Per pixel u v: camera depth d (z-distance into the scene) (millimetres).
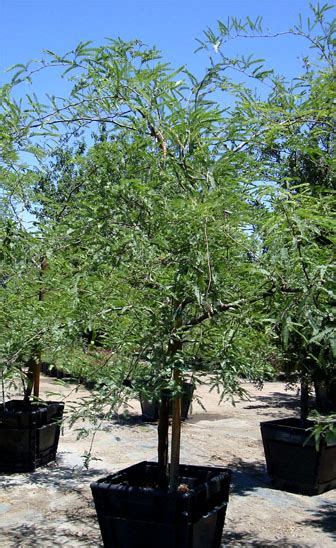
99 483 3105
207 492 3092
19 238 2611
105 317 2645
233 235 2305
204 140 2490
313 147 2777
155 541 2945
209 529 3158
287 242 2109
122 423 7652
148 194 2365
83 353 2957
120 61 2688
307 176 3080
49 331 2918
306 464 4855
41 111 2594
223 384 2574
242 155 2459
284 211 2004
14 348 3377
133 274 2434
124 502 3006
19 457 5250
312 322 1936
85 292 2605
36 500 4438
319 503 4645
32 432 5266
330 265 1926
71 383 2850
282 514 4328
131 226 2365
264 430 5109
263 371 3006
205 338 2650
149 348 2520
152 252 2361
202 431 7336
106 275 2529
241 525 4047
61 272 2932
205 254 2275
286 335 1986
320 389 5812
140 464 3559
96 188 2510
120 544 3023
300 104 2660
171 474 3115
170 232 2357
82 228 2393
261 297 2375
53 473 5227
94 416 2641
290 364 4539
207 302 2289
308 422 4977
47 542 3602
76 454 5934
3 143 2525
